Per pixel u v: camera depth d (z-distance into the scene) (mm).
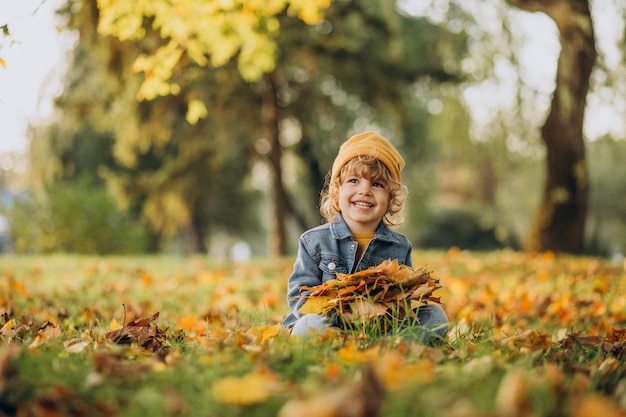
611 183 24656
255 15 6148
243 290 6445
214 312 4738
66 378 2117
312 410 1568
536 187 14391
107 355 2305
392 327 2912
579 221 11117
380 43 13859
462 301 5723
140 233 15914
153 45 10750
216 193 20156
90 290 6258
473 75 11414
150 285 6840
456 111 12188
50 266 9188
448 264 9484
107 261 10148
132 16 5559
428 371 2154
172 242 29281
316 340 2684
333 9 12695
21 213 14750
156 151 16531
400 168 3488
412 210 20844
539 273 7465
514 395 1664
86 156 20969
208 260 10805
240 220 23391
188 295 6199
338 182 3449
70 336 3230
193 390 2023
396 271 3031
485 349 2758
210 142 15109
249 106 14125
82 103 13398
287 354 2418
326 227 3432
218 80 12883
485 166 16016
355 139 3432
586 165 11008
